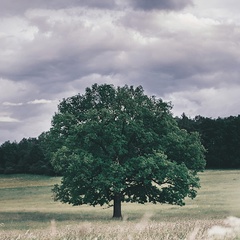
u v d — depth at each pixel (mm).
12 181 112812
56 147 47125
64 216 49969
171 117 47250
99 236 15008
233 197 68625
